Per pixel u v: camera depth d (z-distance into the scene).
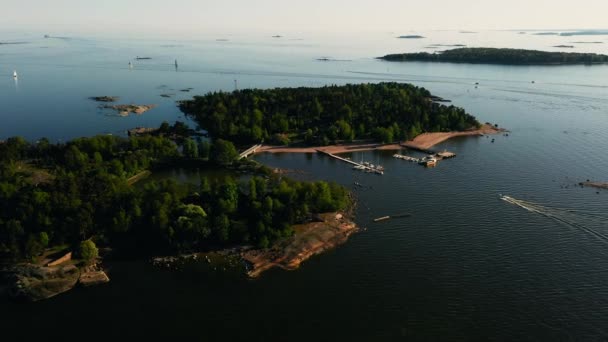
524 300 155.88
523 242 192.25
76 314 148.75
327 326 143.62
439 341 138.00
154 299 155.88
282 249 183.38
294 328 142.75
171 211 192.12
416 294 159.00
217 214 194.38
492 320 146.62
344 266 175.38
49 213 184.62
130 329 142.00
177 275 168.75
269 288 161.88
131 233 189.25
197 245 185.50
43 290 156.50
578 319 147.00
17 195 193.38
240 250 183.00
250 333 140.50
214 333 140.50
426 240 194.25
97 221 187.88
